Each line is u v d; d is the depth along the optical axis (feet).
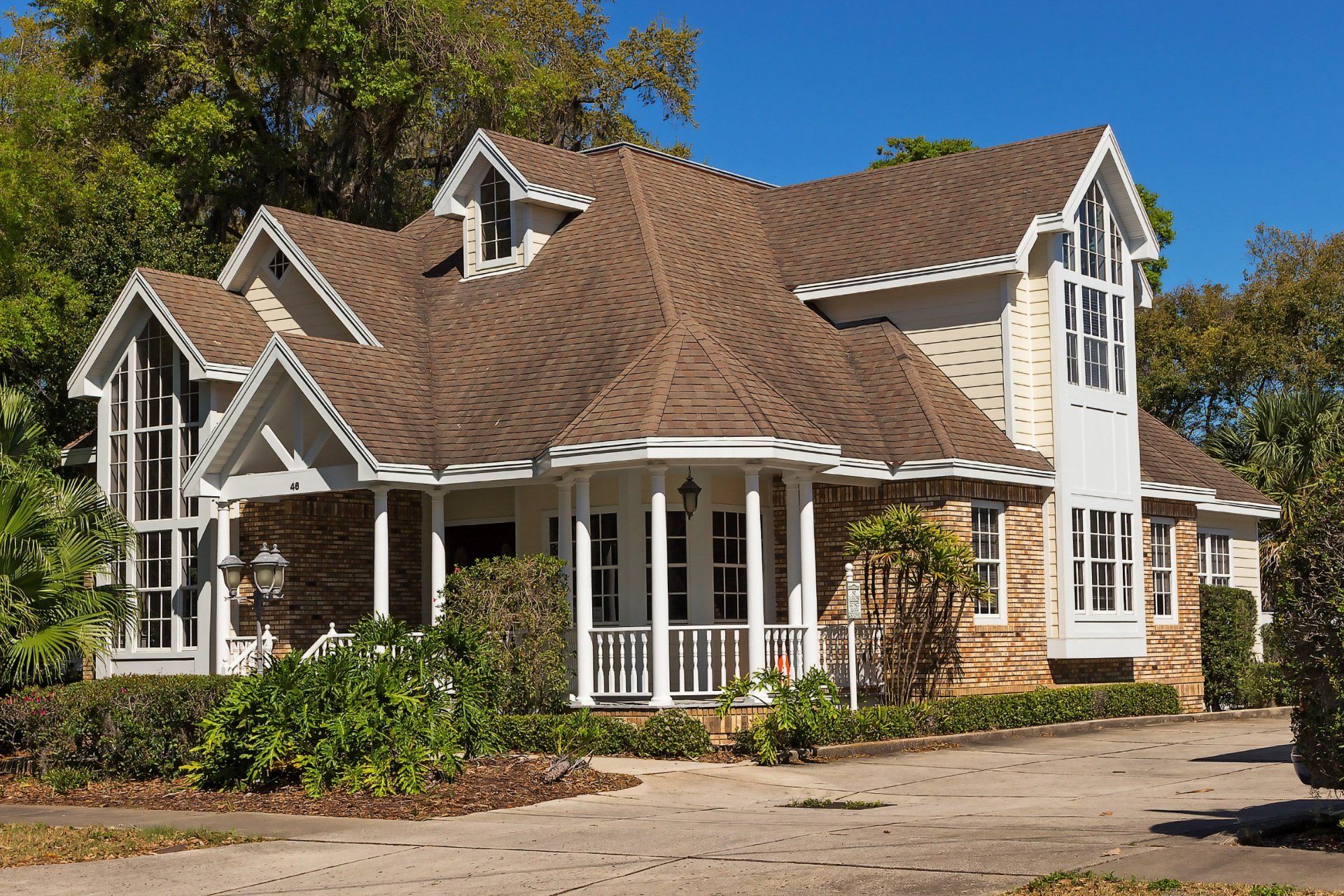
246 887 37.83
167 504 87.35
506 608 66.80
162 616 86.53
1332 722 36.96
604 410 68.80
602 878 36.88
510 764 59.00
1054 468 83.82
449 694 59.21
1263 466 118.83
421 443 75.51
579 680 68.49
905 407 80.28
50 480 76.95
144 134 132.67
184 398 87.20
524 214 89.25
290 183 137.28
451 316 88.38
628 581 76.28
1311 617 37.04
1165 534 96.32
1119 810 46.80
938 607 76.54
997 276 84.28
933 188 93.40
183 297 88.43
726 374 69.51
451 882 37.32
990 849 38.37
